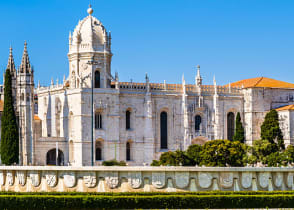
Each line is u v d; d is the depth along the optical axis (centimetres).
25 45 13975
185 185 7331
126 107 14925
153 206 6806
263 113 16400
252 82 17050
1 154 12550
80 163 14100
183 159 12744
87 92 14238
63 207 6794
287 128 15712
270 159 13125
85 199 6788
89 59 14638
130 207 6800
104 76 14725
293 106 15850
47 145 14300
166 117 15562
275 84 16825
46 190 7594
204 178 7362
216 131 15962
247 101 16425
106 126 14500
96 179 7388
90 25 14825
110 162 12769
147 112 15075
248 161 13212
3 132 12562
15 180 7925
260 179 7494
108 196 6844
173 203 6825
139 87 15138
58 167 7512
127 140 14900
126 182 7356
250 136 16275
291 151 13125
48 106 15688
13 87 14838
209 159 12488
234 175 7438
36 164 14125
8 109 12569
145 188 7338
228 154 12544
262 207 6925
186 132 15525
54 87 15688
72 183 7450
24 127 13800
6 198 6862
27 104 13875
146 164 14812
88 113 14238
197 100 15875
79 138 14150
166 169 7300
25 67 13925
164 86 15538
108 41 14975
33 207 6819
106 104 14488
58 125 15325
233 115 16488
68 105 14638
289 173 7612
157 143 15312
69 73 15012
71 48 14875
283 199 6962
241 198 6900
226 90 16400
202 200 6856
